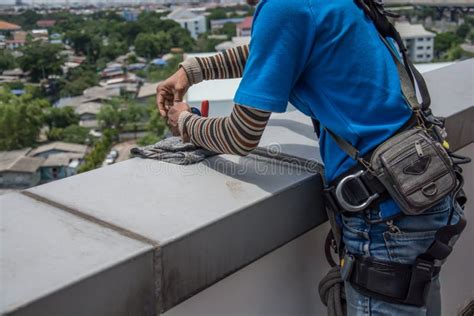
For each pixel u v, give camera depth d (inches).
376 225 44.6
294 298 56.0
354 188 44.5
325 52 44.1
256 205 45.0
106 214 42.1
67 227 39.6
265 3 44.4
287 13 43.3
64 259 34.9
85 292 33.1
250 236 45.0
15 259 34.8
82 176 50.3
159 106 58.7
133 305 36.3
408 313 45.0
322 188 52.4
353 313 47.5
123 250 36.3
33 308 30.7
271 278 52.6
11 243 36.9
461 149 75.2
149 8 4308.6
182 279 39.4
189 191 47.1
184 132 53.7
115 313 35.2
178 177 50.4
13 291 31.3
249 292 50.2
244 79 45.1
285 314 55.3
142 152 55.6
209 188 47.8
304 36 43.7
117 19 3449.8
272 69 43.6
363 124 44.6
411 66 48.0
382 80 44.6
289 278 54.7
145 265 36.5
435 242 44.1
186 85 57.2
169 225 40.3
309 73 45.7
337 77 44.5
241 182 49.4
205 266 41.3
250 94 44.1
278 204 47.4
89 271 33.5
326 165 48.1
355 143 44.7
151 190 47.2
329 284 51.9
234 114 46.4
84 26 3088.1
